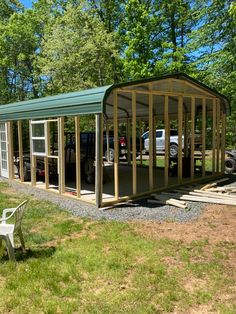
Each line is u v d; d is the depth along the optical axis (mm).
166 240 5367
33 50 25750
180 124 9617
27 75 26062
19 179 11516
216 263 4488
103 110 7211
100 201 7520
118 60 22625
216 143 11273
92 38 20781
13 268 4371
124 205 7730
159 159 18562
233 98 15477
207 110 12477
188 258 4652
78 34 21031
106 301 3576
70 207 7652
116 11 25156
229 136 17219
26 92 26859
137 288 3844
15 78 26609
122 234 5691
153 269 4297
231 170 12547
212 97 10852
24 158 11750
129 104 11875
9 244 4551
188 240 5375
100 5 24922
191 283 3961
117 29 24547
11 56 25047
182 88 9633
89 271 4289
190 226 6121
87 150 10977
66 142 12188
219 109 11188
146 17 22875
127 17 23406
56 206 7746
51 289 3840
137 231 5852
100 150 7438
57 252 4906
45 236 5621
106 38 21359
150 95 8578
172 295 3672
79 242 5336
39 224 6379
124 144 19719
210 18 15961
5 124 11695
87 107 7613
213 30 15766
